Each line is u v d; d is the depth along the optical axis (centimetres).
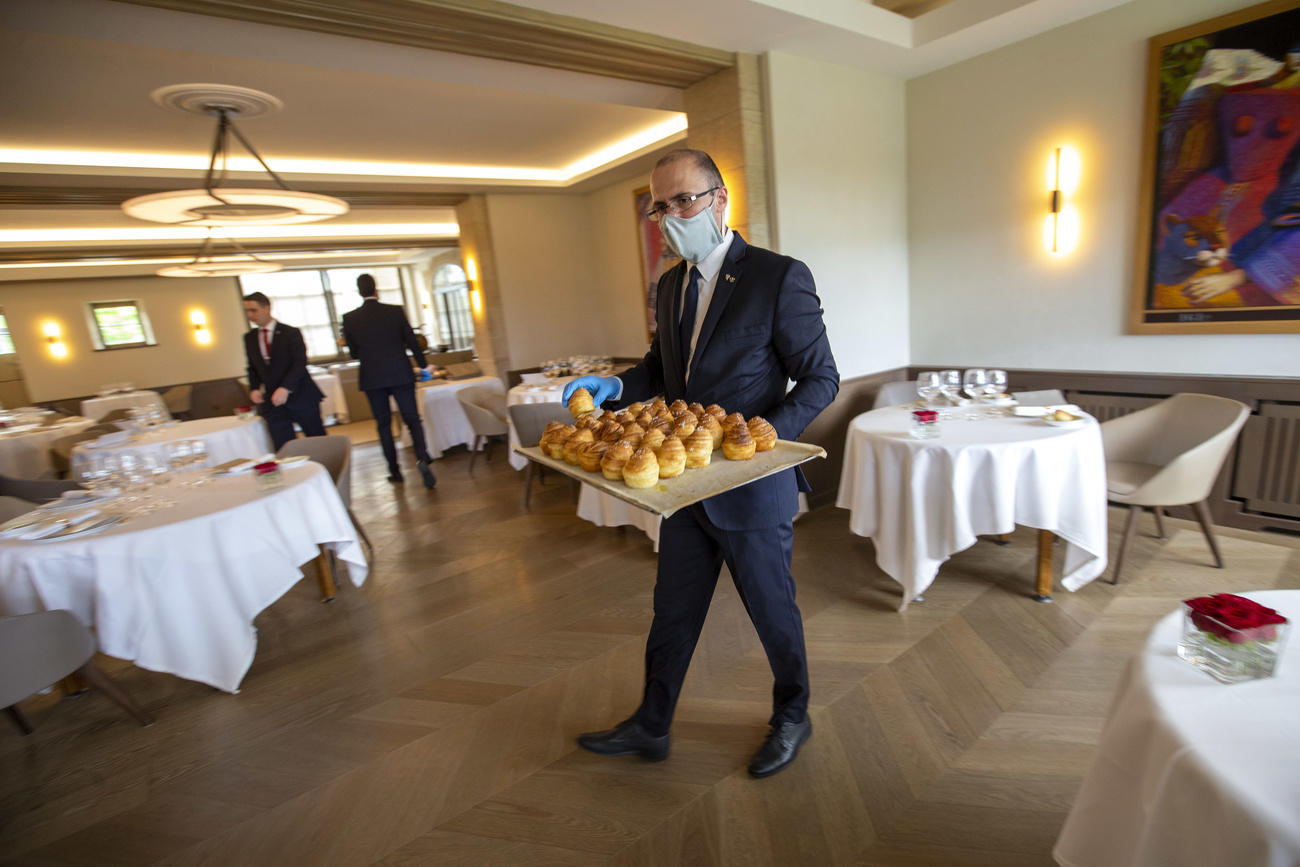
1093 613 227
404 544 359
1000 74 328
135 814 166
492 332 633
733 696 197
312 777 175
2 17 207
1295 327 256
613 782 165
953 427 241
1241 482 281
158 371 955
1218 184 266
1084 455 220
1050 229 324
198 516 207
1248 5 248
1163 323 293
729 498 142
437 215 831
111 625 192
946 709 183
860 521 249
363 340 457
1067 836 96
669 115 455
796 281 141
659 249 580
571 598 274
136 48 275
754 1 246
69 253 655
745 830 147
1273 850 62
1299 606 101
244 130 396
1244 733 76
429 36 241
